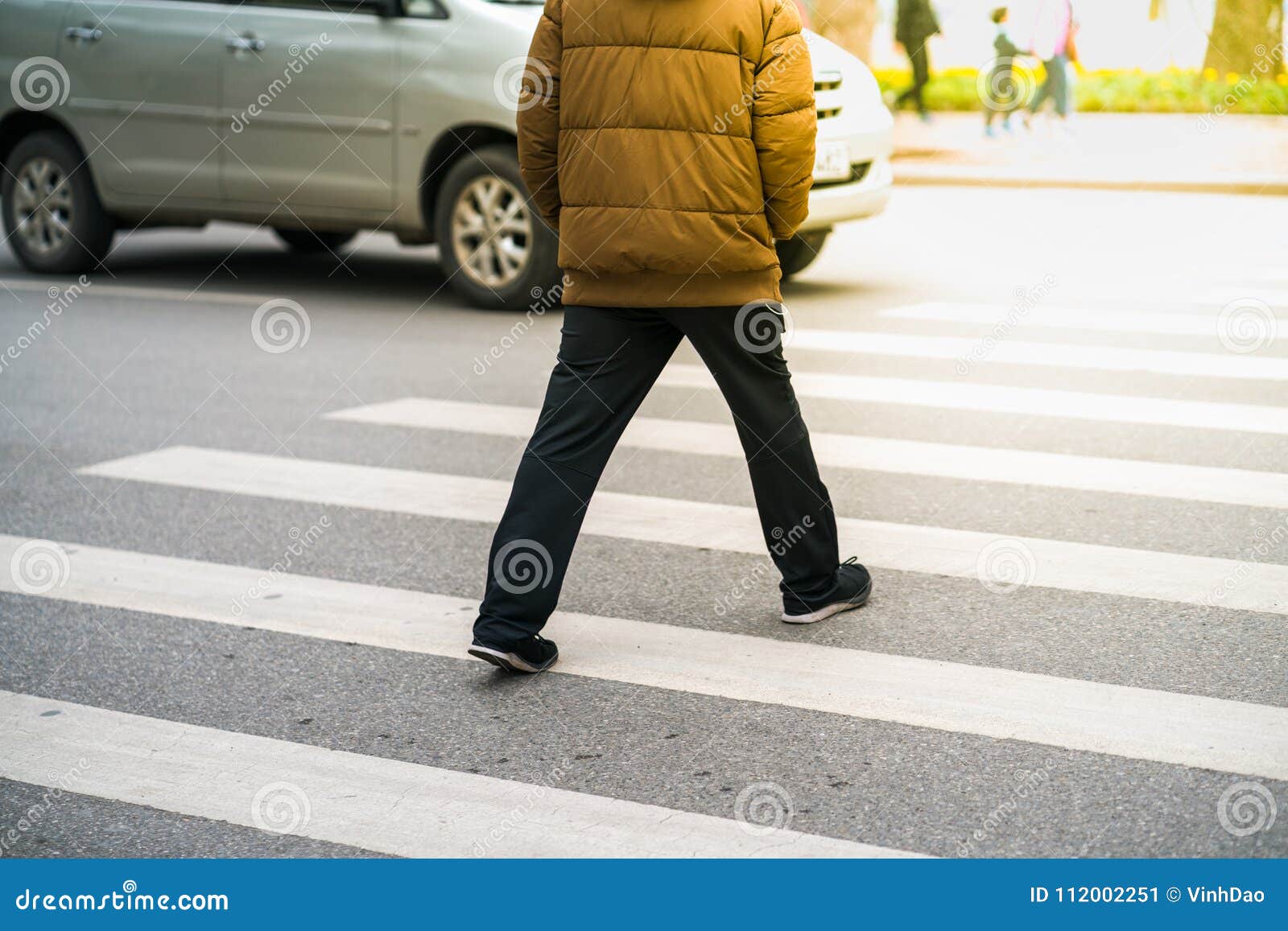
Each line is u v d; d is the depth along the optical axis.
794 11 8.28
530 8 20.11
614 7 8.09
